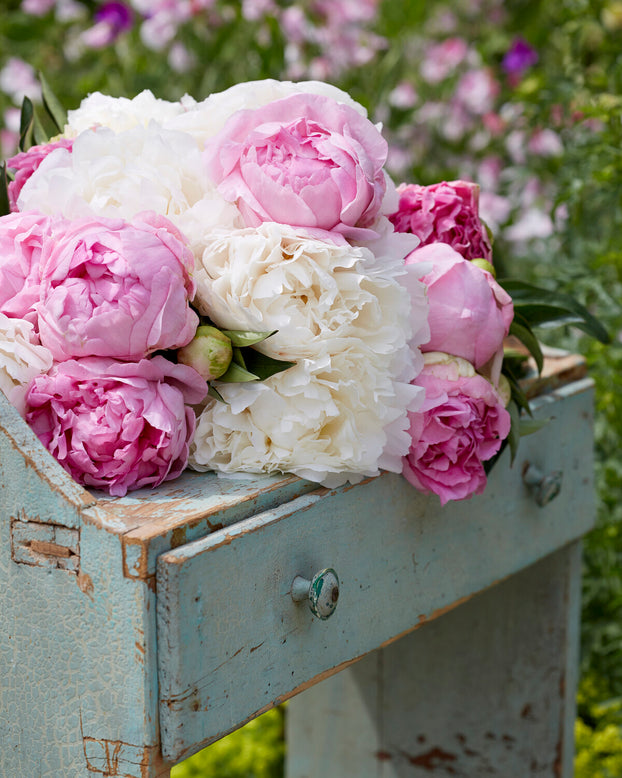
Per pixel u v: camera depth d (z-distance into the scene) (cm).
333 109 182
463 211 195
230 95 185
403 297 180
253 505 175
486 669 229
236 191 179
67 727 171
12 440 170
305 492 180
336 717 240
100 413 172
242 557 171
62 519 169
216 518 171
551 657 225
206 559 168
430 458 184
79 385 172
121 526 167
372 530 185
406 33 438
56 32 429
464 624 230
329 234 179
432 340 185
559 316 204
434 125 430
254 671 173
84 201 177
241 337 177
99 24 385
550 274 302
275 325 177
